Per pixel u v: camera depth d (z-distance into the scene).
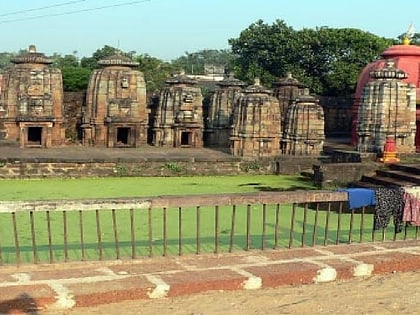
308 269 6.93
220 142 24.55
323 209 13.16
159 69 41.94
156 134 23.22
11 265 6.75
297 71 34.44
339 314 5.89
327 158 19.62
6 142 21.03
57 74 21.42
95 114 21.98
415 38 32.94
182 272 6.68
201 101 23.42
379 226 8.45
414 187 8.62
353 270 7.14
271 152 20.05
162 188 16.11
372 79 18.52
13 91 21.34
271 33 36.78
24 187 15.71
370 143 18.06
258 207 13.12
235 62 38.41
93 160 17.77
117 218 11.40
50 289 5.95
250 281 6.57
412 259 7.54
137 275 6.52
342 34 33.88
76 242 9.35
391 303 6.25
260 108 19.77
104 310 5.82
